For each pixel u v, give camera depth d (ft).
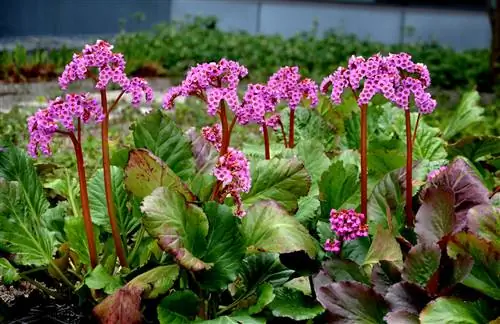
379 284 4.09
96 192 4.70
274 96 4.74
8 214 4.33
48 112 3.95
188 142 4.59
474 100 7.10
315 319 4.22
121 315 3.83
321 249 4.44
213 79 4.23
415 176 4.90
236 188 4.14
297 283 4.40
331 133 6.51
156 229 3.81
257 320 3.85
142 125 4.58
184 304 3.92
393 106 7.01
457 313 3.71
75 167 7.91
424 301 3.91
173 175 4.15
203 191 4.32
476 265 3.95
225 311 4.15
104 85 4.01
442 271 4.00
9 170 4.46
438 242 4.05
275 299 4.08
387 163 5.38
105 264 4.29
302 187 4.53
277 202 4.20
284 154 5.30
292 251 3.88
